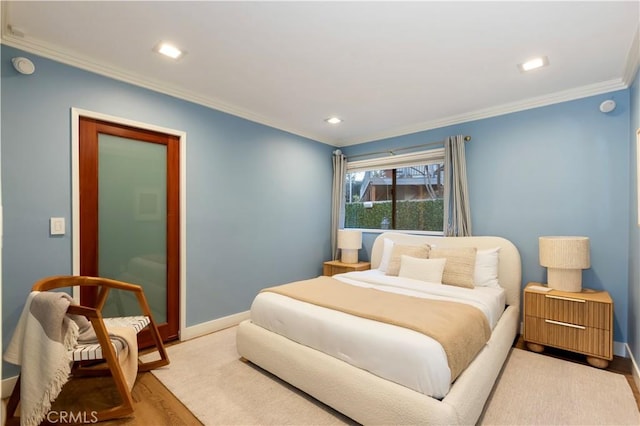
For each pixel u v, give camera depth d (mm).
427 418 1609
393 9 1906
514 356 2734
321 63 2543
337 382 1949
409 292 2795
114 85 2670
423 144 4031
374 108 3506
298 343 2264
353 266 4129
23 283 2258
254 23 2051
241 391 2240
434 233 3977
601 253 2893
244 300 3674
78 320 2172
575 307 2609
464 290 2816
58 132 2398
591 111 2947
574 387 2252
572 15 1941
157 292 3002
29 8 1906
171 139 3064
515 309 3084
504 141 3424
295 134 4320
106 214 2676
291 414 2004
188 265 3170
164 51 2387
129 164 2801
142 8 1919
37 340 1811
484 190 3553
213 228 3375
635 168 2535
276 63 2549
